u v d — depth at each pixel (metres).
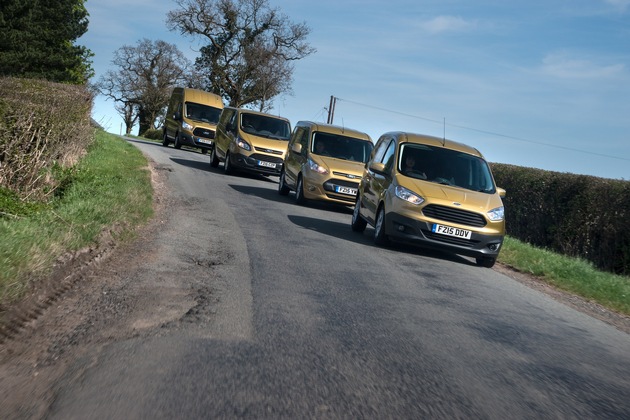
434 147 13.12
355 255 10.72
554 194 17.28
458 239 11.62
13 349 4.92
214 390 4.36
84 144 16.50
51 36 47.00
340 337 5.91
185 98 35.78
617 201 15.23
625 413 4.79
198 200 15.31
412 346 5.88
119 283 7.06
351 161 18.48
